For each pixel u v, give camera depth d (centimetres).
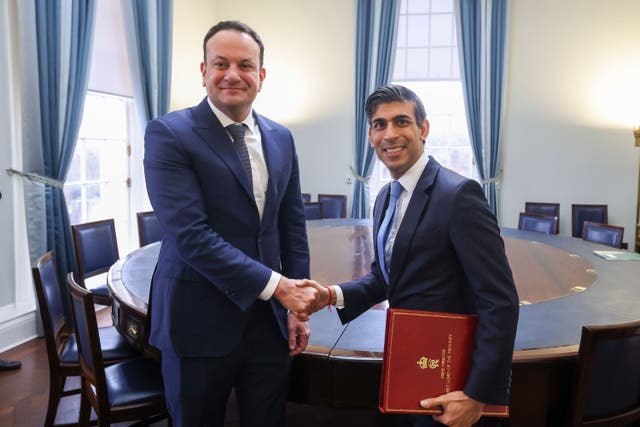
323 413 234
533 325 168
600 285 224
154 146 130
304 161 620
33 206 346
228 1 619
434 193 118
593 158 555
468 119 569
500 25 553
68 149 369
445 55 588
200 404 133
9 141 336
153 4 463
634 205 550
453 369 114
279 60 613
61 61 355
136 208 503
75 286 177
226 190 131
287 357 143
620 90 541
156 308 137
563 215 568
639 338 143
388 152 122
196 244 124
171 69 506
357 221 432
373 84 580
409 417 138
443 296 119
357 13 579
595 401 144
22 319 350
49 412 214
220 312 131
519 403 144
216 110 135
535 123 564
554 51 552
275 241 145
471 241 112
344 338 158
